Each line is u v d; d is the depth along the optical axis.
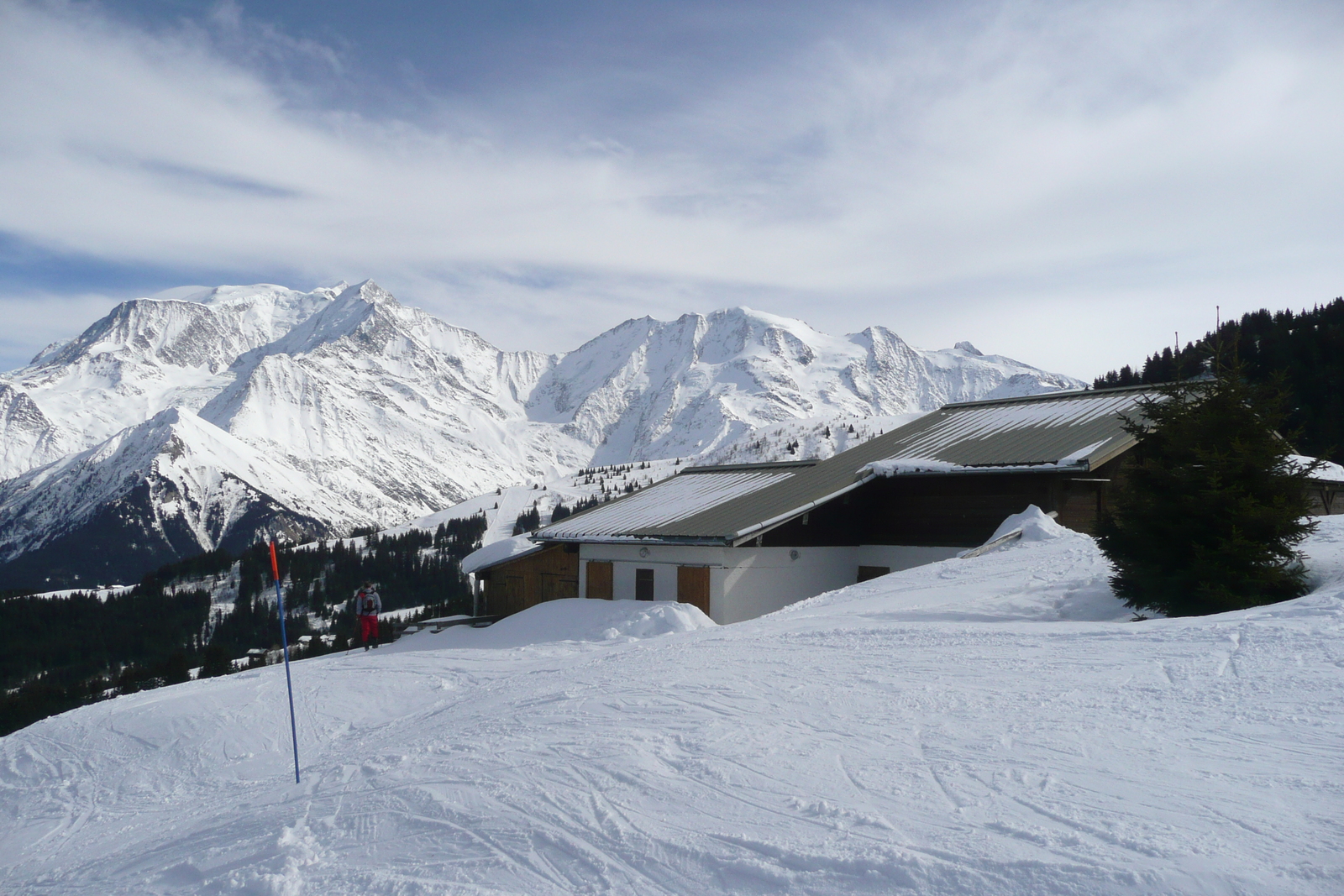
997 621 13.18
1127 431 13.93
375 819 6.32
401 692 15.05
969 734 6.52
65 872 7.94
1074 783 5.39
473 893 4.86
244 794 10.18
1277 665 7.55
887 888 4.38
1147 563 12.67
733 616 22.83
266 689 16.17
